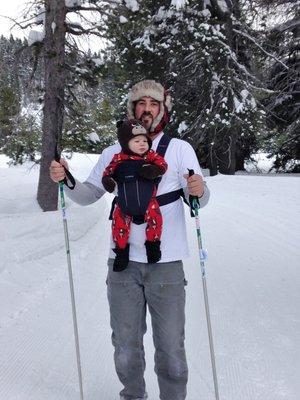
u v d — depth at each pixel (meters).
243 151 29.30
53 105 11.82
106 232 9.40
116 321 2.87
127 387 2.97
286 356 3.87
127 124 2.78
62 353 4.03
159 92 2.92
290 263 6.75
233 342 4.16
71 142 12.62
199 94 21.94
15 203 13.27
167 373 2.86
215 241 8.31
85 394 3.36
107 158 3.05
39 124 13.41
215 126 21.14
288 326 4.48
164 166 2.75
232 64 21.62
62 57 11.55
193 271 6.51
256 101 21.53
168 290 2.79
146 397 3.06
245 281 5.95
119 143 3.03
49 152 12.16
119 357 2.89
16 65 12.50
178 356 2.84
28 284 5.80
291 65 22.94
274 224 9.78
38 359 3.91
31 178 20.98
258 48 22.72
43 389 3.42
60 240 7.74
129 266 2.81
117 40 12.01
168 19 19.78
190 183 2.66
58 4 11.18
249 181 17.67
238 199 13.73
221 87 21.48
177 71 20.48
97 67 12.05
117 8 11.53
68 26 11.65
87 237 8.67
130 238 2.80
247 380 3.50
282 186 16.16
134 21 11.60
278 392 3.33
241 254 7.33
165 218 2.80
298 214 10.91
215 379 2.91
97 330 4.55
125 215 2.79
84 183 3.10
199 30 19.39
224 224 9.91
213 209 11.96
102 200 13.58
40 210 12.40
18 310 4.95
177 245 2.82
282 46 21.84
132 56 18.30
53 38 11.30
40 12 11.96
